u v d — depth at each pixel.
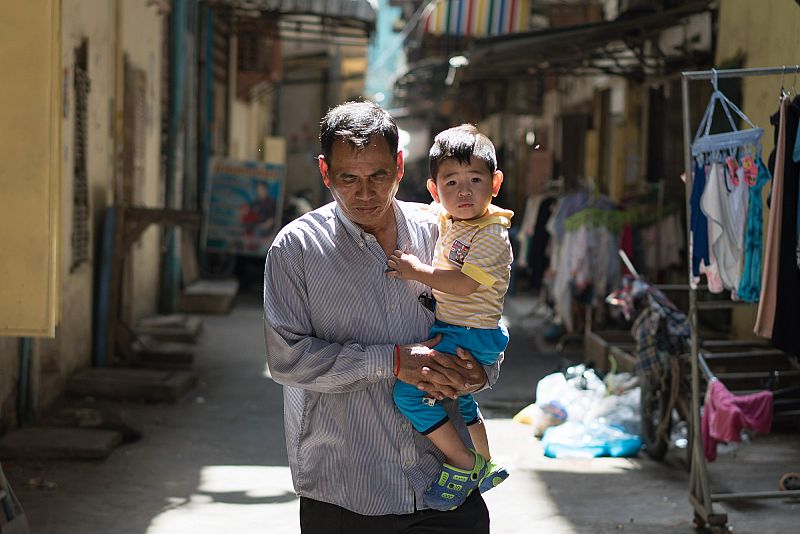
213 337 12.52
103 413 7.19
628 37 10.76
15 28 3.90
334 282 2.77
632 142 13.55
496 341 2.85
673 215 10.61
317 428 2.82
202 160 17.17
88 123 9.10
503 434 7.55
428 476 2.82
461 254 2.83
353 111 2.69
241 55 21.28
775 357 7.64
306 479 2.84
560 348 11.41
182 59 14.26
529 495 5.91
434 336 2.84
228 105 20.22
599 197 10.88
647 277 10.64
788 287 4.88
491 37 11.54
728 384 7.45
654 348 6.60
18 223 3.93
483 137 2.86
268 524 5.31
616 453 6.84
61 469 6.30
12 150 3.92
